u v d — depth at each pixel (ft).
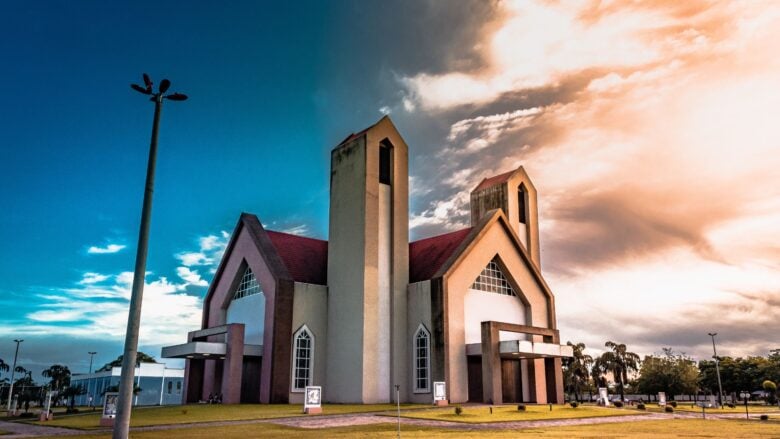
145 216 51.72
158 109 55.26
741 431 78.74
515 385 138.51
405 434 69.10
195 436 66.54
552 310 150.61
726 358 305.94
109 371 213.87
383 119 140.36
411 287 135.23
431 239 155.74
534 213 164.45
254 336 135.54
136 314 49.34
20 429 79.15
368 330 127.03
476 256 137.90
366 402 123.44
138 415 93.91
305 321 131.34
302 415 92.89
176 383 209.77
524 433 71.67
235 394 123.44
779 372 266.57
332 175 143.54
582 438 65.46
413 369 130.31
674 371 256.11
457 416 92.38
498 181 162.81
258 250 137.59
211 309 152.56
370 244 131.34
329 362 132.26
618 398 276.00
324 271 144.36
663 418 105.70
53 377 208.74
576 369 275.39
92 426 80.02
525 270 148.66
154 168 53.21
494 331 126.52
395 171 139.64
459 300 131.85
